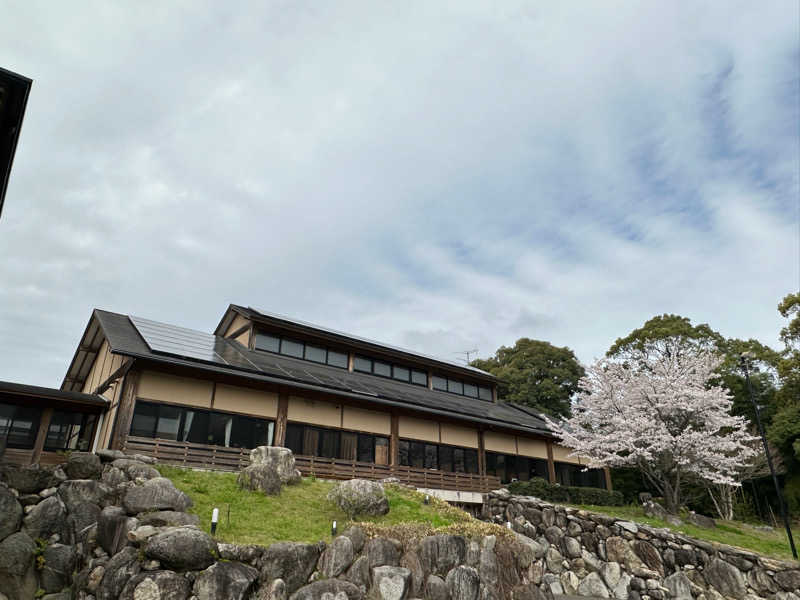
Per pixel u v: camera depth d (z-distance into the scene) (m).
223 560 9.42
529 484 23.34
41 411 17.16
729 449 20.83
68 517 11.45
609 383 23.39
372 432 22.16
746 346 35.50
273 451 15.50
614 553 17.02
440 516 14.83
